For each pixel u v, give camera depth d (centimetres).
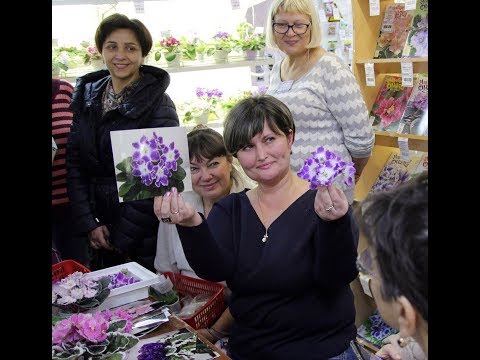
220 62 388
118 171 135
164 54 367
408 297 63
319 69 237
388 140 286
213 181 195
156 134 138
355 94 234
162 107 229
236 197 155
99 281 153
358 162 254
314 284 137
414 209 64
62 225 257
